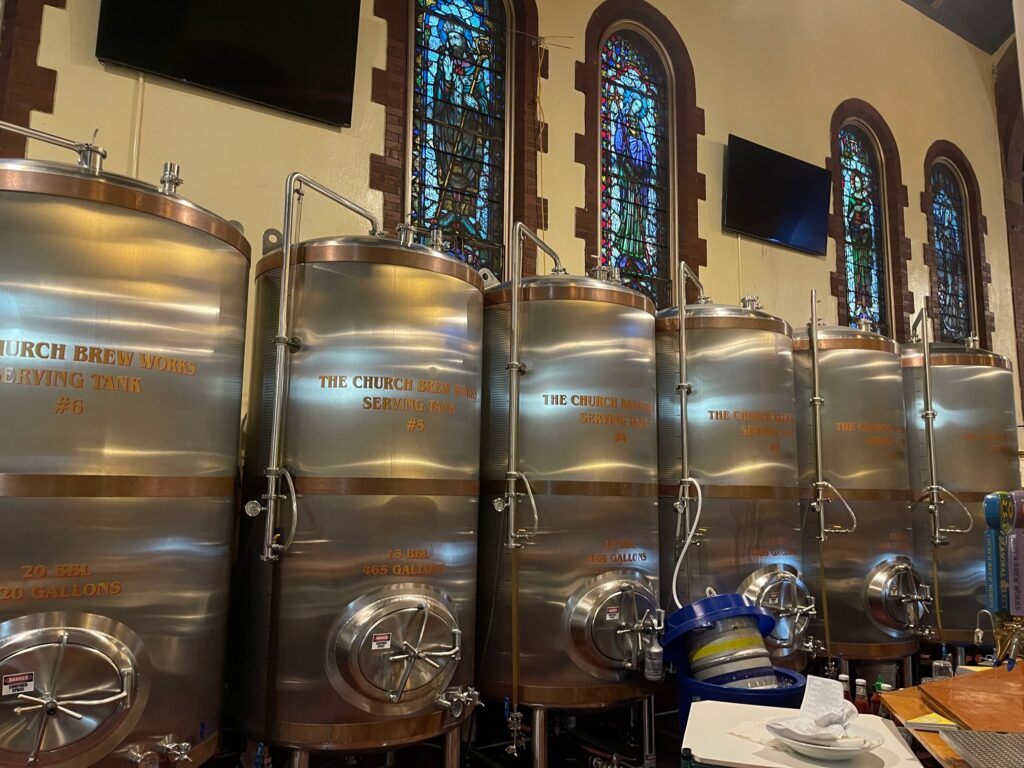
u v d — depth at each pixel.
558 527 3.35
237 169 3.99
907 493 4.72
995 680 2.75
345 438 2.82
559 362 3.43
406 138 4.74
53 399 2.17
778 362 4.15
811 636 4.11
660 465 4.07
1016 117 9.12
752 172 6.31
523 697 3.31
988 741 2.06
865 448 4.59
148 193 2.39
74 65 3.61
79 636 2.15
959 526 5.05
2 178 2.18
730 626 3.31
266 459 2.97
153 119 3.78
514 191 5.13
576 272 5.27
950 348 5.39
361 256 2.92
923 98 8.24
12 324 2.14
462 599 3.04
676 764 3.76
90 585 2.19
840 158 7.36
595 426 3.42
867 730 2.07
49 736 2.09
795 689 3.05
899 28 8.14
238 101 4.05
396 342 2.90
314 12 4.25
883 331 7.48
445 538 2.97
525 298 3.49
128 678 2.21
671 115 6.14
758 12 6.79
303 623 2.75
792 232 6.57
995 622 2.92
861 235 7.48
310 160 4.24
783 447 4.10
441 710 2.90
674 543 3.96
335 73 4.31
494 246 5.08
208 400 2.54
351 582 2.76
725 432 3.96
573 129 5.43
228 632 3.11
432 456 2.94
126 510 2.28
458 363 3.09
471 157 5.08
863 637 4.46
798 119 6.91
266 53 4.08
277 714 2.75
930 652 5.14
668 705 4.59
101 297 2.27
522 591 3.34
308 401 2.85
